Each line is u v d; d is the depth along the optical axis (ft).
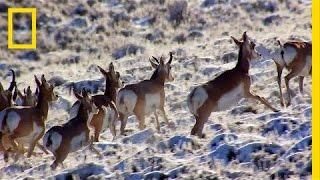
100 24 339.16
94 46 316.81
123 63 277.44
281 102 174.29
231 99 159.94
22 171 151.53
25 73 291.99
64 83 252.62
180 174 130.21
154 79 174.29
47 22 341.41
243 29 311.27
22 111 154.51
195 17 335.88
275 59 179.42
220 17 333.62
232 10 337.93
